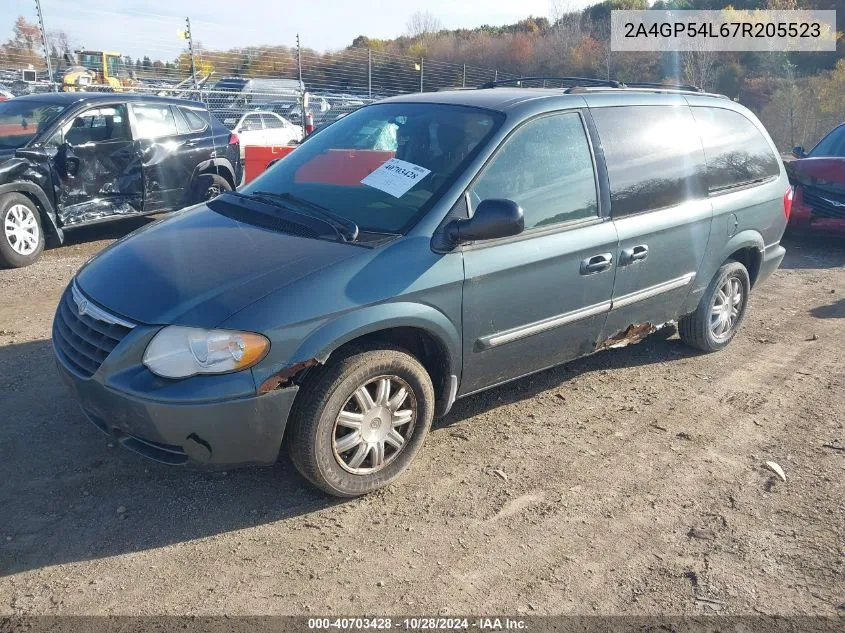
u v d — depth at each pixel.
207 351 3.06
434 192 3.75
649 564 3.23
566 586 3.07
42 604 2.81
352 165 4.20
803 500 3.77
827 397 5.02
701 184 5.04
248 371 3.10
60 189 7.81
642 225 4.52
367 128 4.45
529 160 4.04
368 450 3.53
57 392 4.48
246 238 3.65
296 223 3.74
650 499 3.72
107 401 3.19
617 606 2.97
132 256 3.68
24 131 7.79
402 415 3.62
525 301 3.95
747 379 5.29
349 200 3.92
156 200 8.91
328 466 3.39
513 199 3.92
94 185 8.18
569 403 4.77
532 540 3.35
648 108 4.81
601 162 4.38
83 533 3.24
